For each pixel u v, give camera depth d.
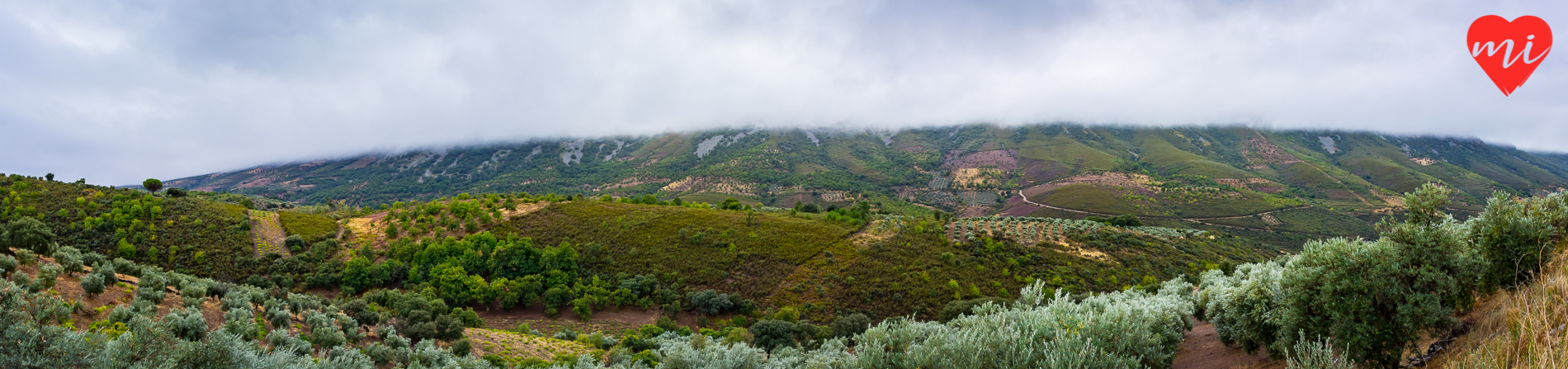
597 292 60.28
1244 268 20.89
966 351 10.52
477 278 57.84
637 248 69.88
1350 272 9.41
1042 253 68.81
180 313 22.75
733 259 67.19
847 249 69.44
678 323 56.97
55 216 61.22
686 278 63.81
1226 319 13.38
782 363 22.48
